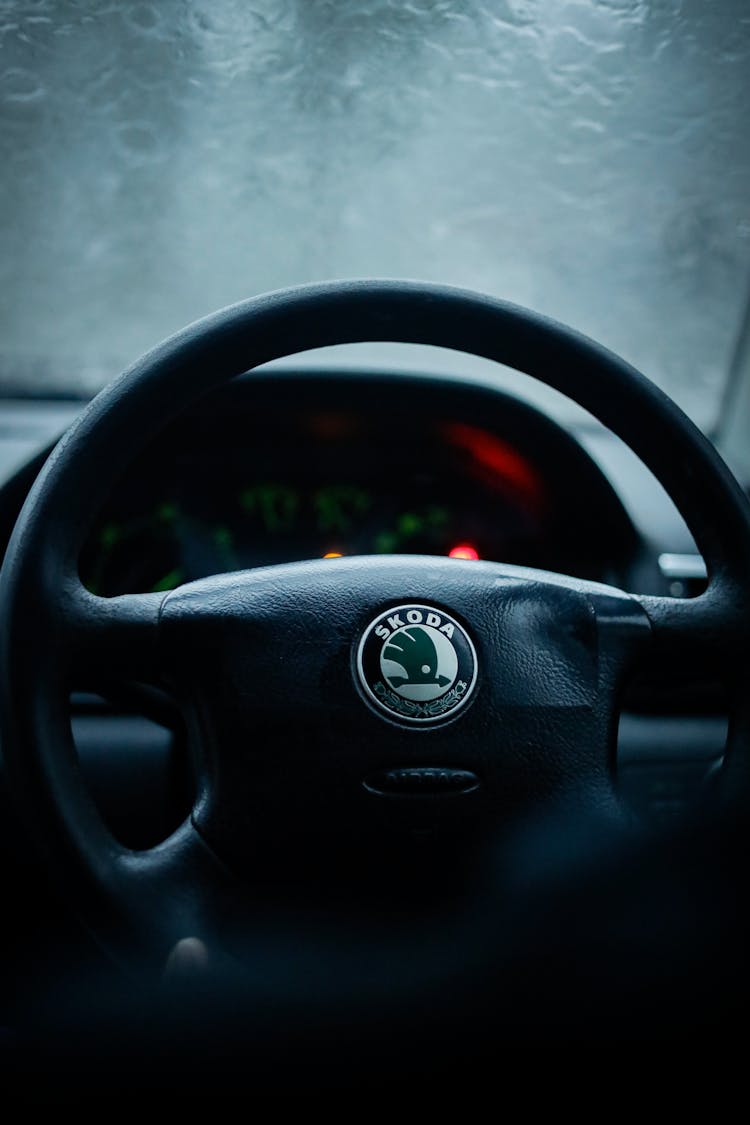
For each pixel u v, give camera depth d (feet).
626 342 7.39
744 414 5.73
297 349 2.25
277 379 4.14
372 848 2.09
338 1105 2.29
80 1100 2.38
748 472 5.60
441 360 4.86
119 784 3.03
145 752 3.03
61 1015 2.53
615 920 2.27
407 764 2.09
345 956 2.13
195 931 2.05
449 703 2.10
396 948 2.14
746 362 5.69
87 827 2.02
